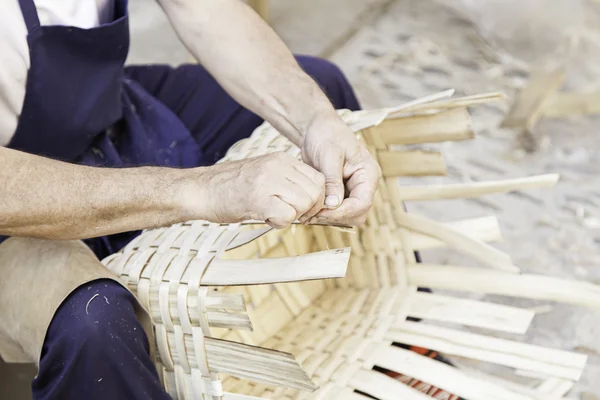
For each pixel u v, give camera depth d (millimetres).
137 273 960
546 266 1706
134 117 1317
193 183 907
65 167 916
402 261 1219
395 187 1190
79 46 1135
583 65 2451
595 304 1113
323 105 1090
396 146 2098
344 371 1043
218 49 1180
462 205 1896
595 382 1406
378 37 2645
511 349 1056
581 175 2002
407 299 1182
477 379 1011
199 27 1183
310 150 1047
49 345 913
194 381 958
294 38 2627
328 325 1163
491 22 2570
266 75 1153
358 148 1018
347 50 2576
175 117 1337
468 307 1137
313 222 964
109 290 918
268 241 1171
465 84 2398
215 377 943
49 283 932
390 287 1222
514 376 1404
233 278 899
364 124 1072
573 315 1567
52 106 1146
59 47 1117
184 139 1312
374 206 1194
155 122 1331
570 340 1510
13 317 952
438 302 1161
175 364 969
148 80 1447
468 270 1197
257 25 1192
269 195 855
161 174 926
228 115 1402
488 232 1214
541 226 1827
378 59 2523
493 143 2123
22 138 1157
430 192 1205
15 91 1113
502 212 1872
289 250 1205
